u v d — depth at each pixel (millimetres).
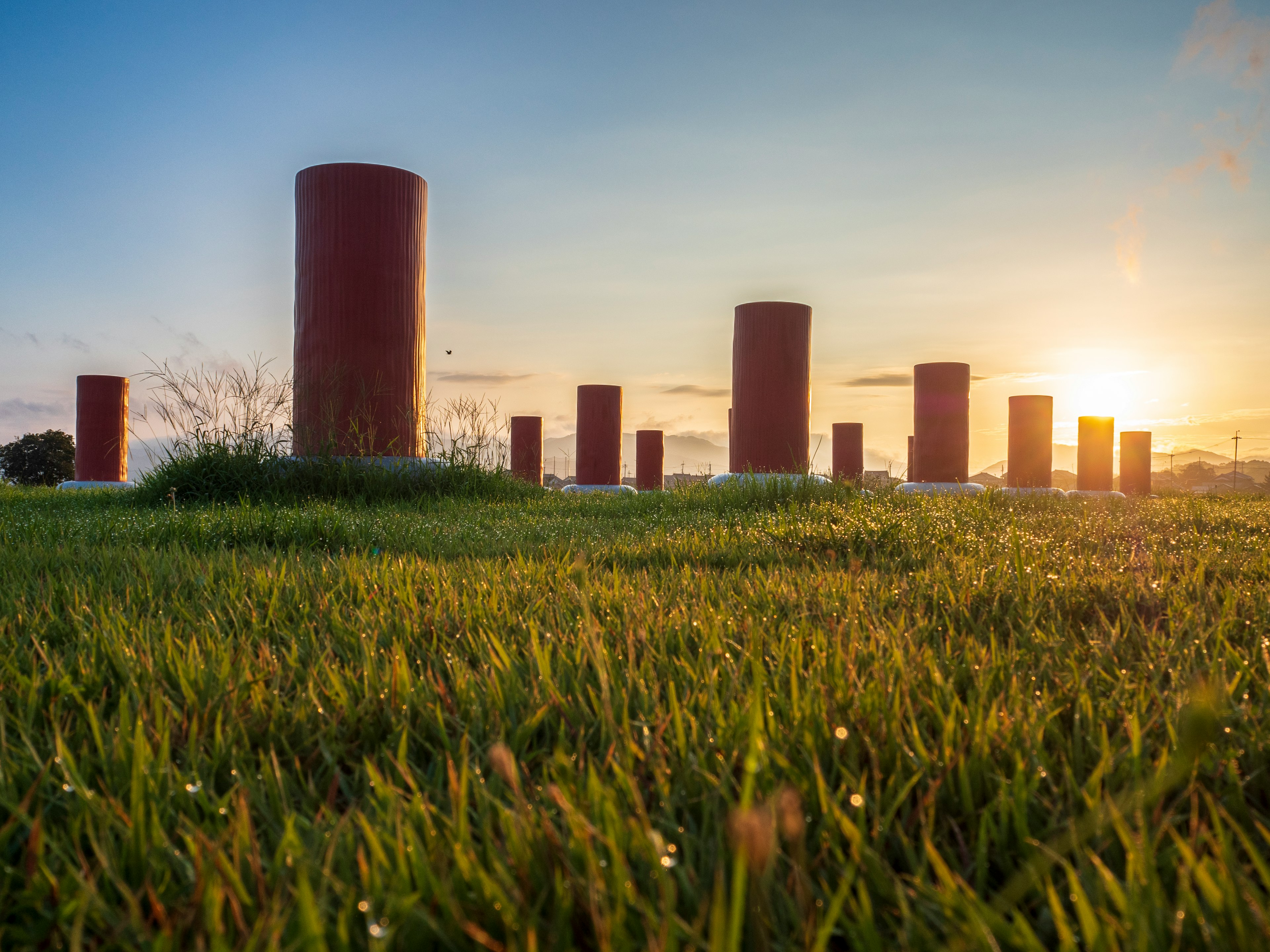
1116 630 1927
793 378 10594
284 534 4004
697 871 924
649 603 2244
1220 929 768
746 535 4055
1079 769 1183
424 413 8414
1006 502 6953
